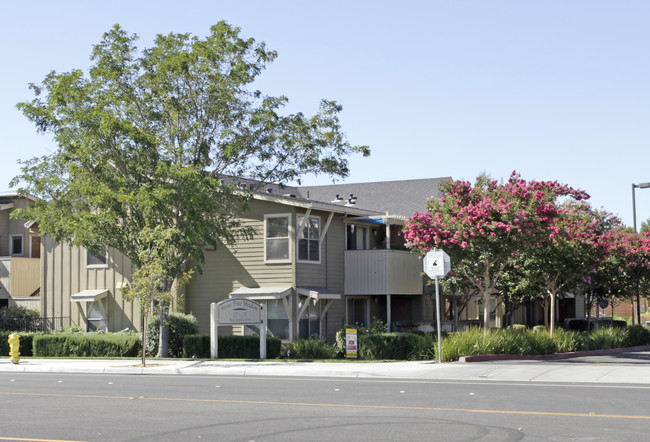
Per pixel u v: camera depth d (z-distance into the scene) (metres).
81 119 27.00
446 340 24.91
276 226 32.81
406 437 10.20
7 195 43.38
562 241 28.73
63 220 27.98
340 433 10.59
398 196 42.56
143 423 11.79
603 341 31.95
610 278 34.09
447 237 25.75
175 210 30.16
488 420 11.64
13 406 14.17
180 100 28.30
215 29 28.38
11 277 39.72
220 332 33.94
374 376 20.59
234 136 29.05
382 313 37.47
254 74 28.88
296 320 32.06
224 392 16.42
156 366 24.20
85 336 30.69
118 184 27.89
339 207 33.50
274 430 10.94
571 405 13.36
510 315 38.59
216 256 34.06
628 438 9.97
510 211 25.02
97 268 35.91
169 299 25.17
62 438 10.46
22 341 31.61
